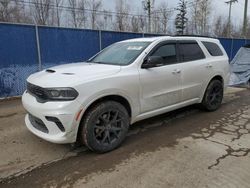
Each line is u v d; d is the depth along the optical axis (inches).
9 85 303.9
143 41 189.8
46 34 323.3
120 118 156.7
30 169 135.9
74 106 135.2
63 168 136.5
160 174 128.6
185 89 198.4
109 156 149.4
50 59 331.6
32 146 163.5
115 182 122.6
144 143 167.0
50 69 166.6
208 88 224.5
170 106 190.9
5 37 291.6
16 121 214.5
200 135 179.9
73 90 135.0
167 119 215.6
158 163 139.9
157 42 182.7
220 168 133.4
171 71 183.6
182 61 197.2
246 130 189.3
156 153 152.3
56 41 333.1
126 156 149.0
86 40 361.7
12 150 158.1
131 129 193.0
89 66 167.0
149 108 174.2
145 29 994.7
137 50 178.1
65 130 136.4
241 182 120.8
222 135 179.5
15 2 767.7
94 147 147.5
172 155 149.2
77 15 872.3
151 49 177.0
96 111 144.3
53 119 136.6
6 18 767.1
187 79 198.1
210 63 219.9
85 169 135.1
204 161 141.3
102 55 200.1
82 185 120.8
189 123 205.8
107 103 149.1
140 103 167.2
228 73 244.2
